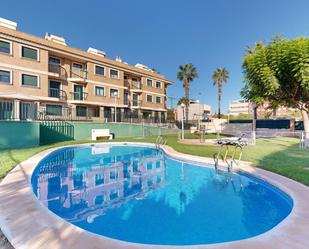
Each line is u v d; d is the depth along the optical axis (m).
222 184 7.15
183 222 4.41
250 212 4.93
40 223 3.23
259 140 17.34
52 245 2.66
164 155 12.36
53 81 24.12
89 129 20.83
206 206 5.32
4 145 12.97
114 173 8.83
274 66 13.84
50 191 6.49
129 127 24.47
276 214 4.88
